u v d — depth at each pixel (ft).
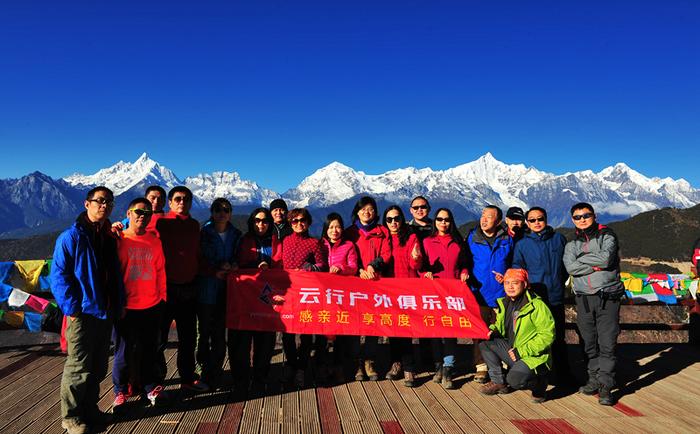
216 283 19.17
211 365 19.25
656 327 28.99
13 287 25.12
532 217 20.42
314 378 21.03
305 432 15.46
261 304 19.62
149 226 18.02
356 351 20.70
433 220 23.04
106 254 15.84
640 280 30.68
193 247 18.39
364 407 17.71
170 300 18.07
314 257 20.88
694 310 28.48
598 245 19.20
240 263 20.24
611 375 18.72
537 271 20.38
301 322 19.58
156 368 17.70
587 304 19.44
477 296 21.34
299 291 20.12
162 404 17.37
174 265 17.95
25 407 17.24
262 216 20.39
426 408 17.79
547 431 15.98
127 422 15.92
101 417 15.71
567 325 26.63
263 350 19.40
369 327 19.94
